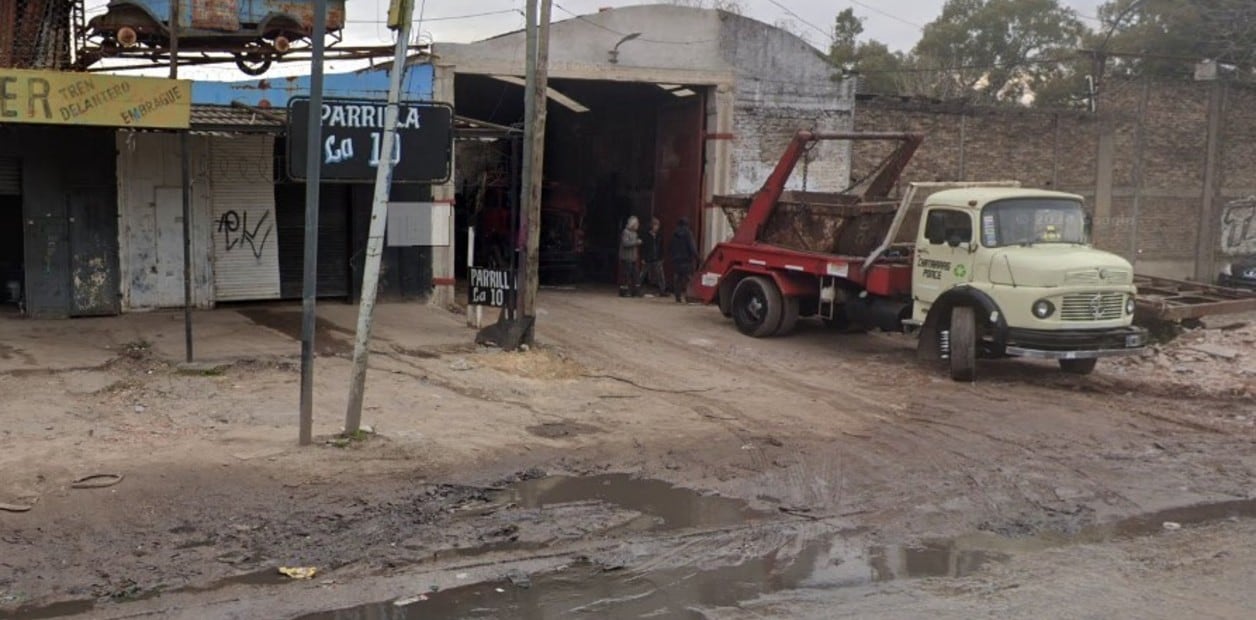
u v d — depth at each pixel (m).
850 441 10.68
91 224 15.19
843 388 13.34
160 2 15.45
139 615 6.03
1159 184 28.78
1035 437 11.02
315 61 8.83
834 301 15.91
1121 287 13.45
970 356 13.57
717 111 21.56
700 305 20.66
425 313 16.78
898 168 17.56
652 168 24.28
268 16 16.08
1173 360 15.47
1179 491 9.32
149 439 9.31
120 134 15.28
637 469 9.45
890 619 6.13
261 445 9.26
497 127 15.52
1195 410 12.55
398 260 17.50
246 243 16.45
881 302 15.30
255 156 16.33
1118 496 9.11
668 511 8.35
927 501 8.84
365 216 17.17
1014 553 7.59
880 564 7.28
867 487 9.16
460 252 24.33
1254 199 30.69
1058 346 13.10
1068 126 26.75
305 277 9.14
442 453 9.45
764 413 11.80
